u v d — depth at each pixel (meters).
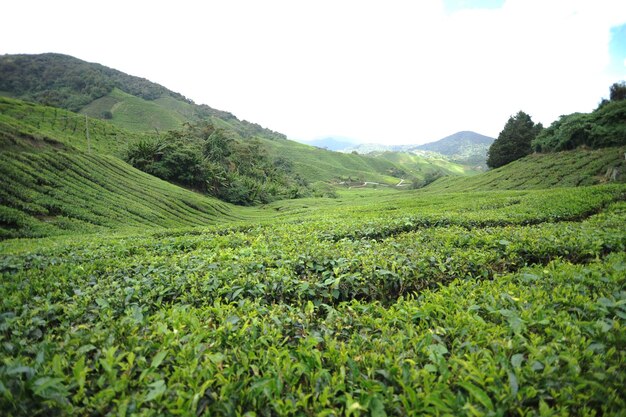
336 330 4.31
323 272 6.30
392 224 12.12
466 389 2.93
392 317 4.38
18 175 26.70
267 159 111.56
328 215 20.38
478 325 3.91
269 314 4.58
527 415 2.61
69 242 13.33
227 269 6.31
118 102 152.38
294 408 2.75
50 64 176.50
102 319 4.41
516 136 67.12
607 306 4.07
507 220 12.81
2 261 8.08
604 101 59.84
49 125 67.25
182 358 3.35
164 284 5.96
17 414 2.76
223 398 2.82
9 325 4.12
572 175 43.34
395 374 3.15
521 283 5.32
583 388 2.86
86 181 33.38
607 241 7.39
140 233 17.95
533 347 3.25
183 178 58.72
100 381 3.01
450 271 6.49
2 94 147.00
